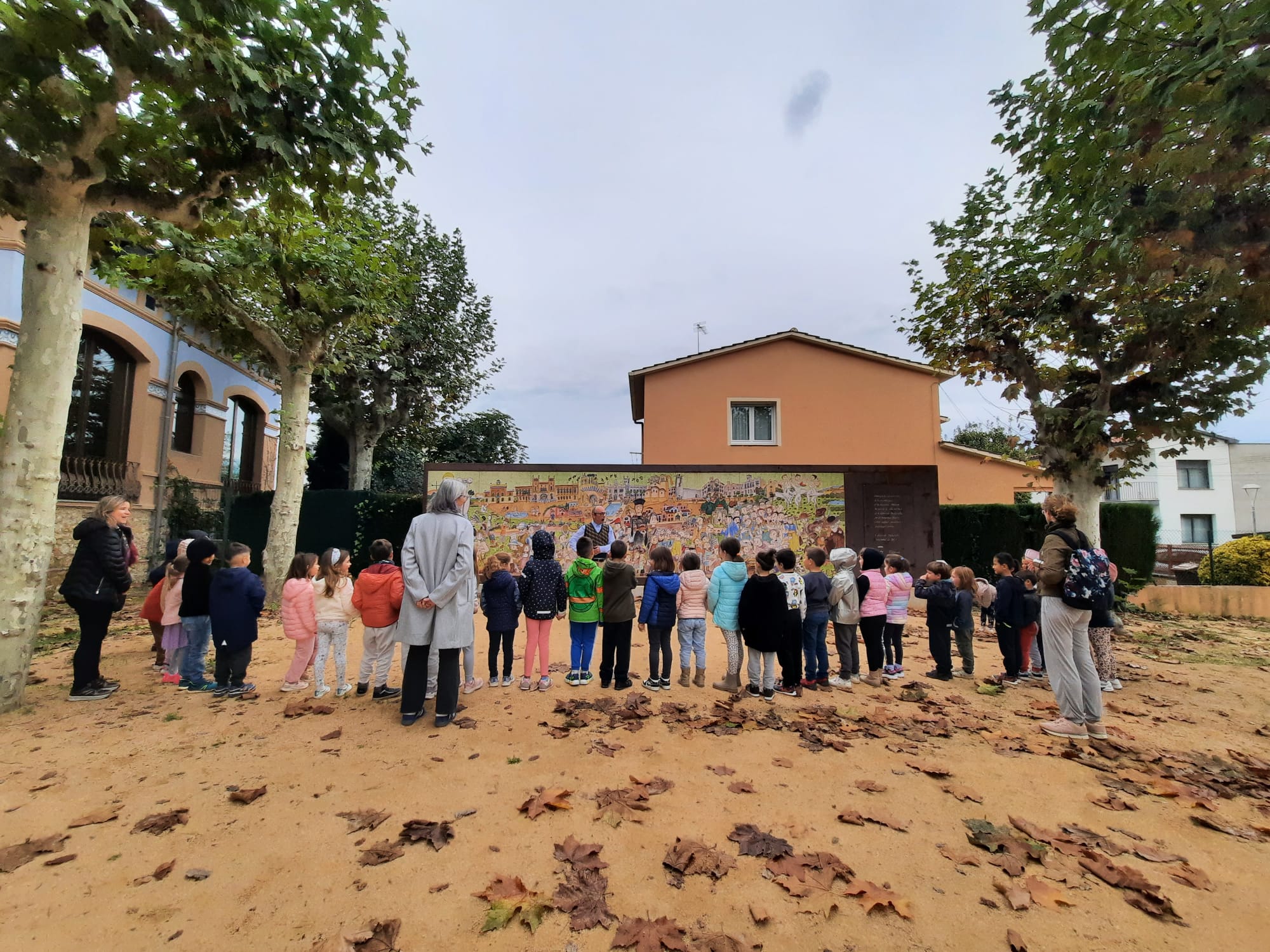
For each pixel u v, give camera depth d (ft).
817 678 19.15
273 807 10.45
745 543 35.70
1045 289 29.50
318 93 17.12
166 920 7.43
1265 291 13.23
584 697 17.47
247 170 18.26
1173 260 14.11
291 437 33.81
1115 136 13.21
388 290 35.55
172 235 27.17
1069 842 9.53
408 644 14.58
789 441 49.57
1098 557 14.58
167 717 15.34
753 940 7.18
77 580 16.69
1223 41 11.07
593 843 9.32
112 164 17.33
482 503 34.76
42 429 16.30
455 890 8.10
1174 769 12.60
